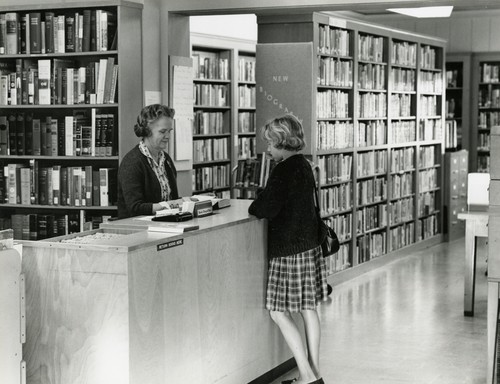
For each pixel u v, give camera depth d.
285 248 4.77
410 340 6.39
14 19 7.02
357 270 9.41
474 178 7.38
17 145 7.11
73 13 7.07
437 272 9.50
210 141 10.58
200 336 4.39
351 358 5.89
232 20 10.89
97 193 6.93
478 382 5.34
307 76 8.19
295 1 7.11
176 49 7.46
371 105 9.84
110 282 3.83
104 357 3.88
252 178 7.17
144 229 4.43
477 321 7.03
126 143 6.86
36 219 7.17
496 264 4.79
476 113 13.32
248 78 11.45
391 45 10.30
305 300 4.82
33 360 4.02
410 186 11.19
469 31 13.28
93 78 6.85
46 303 3.96
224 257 4.59
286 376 5.32
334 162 8.93
